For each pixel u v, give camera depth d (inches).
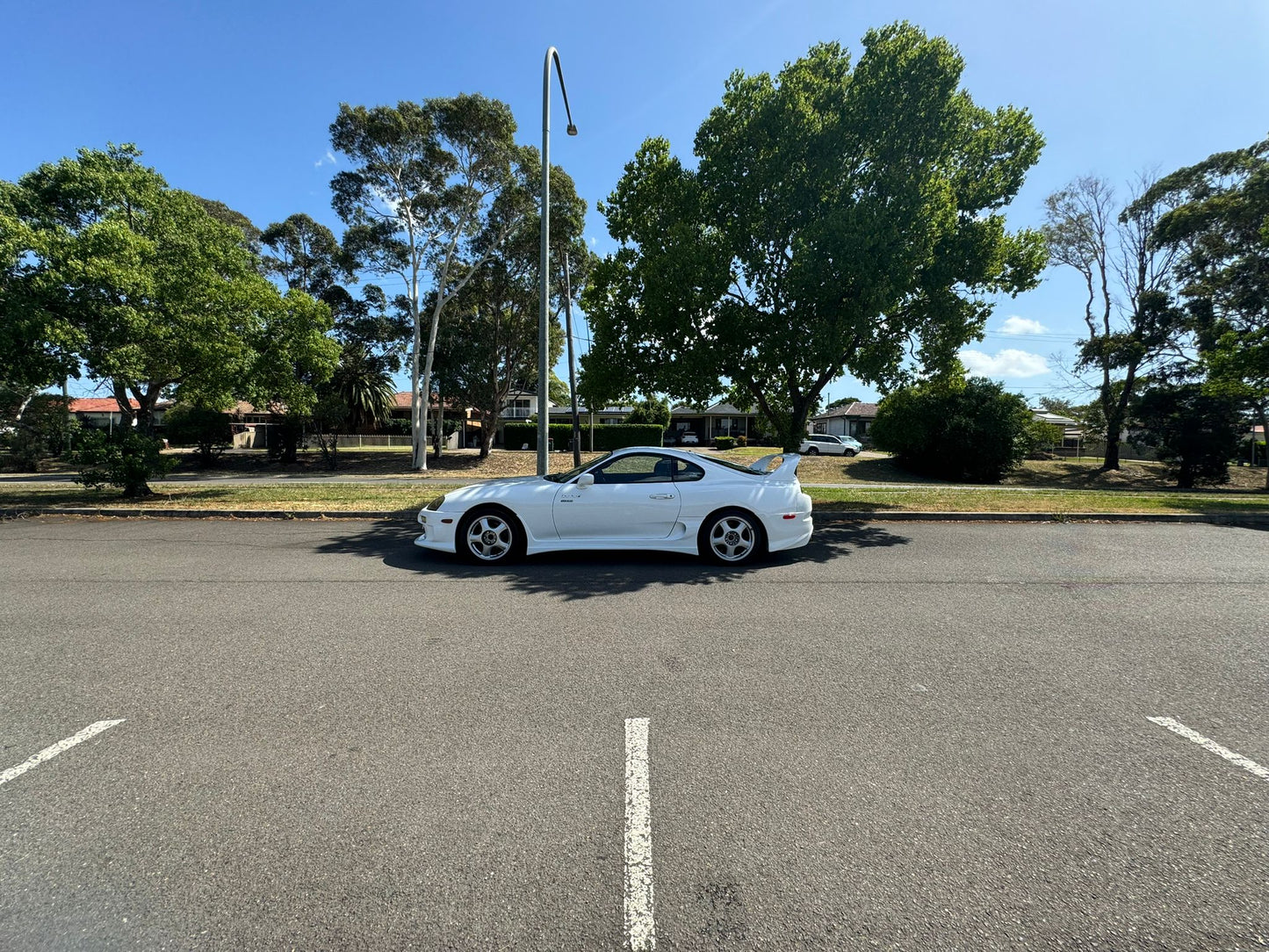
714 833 95.8
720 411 2314.2
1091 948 74.9
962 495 566.3
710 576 262.7
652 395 518.0
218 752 119.6
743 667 162.2
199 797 105.0
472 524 284.7
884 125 420.8
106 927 77.6
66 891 83.5
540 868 88.3
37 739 124.3
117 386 569.9
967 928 77.8
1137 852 91.6
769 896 83.2
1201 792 107.3
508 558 287.0
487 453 1210.6
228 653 171.8
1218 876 86.5
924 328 475.2
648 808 102.3
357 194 1018.1
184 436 1089.4
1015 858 90.4
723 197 463.5
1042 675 158.1
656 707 139.3
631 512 285.3
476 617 204.5
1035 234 472.7
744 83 463.8
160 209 579.8
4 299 455.2
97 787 107.7
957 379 526.6
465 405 1259.8
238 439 1621.6
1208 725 132.3
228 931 77.2
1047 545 335.3
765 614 209.3
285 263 1167.0
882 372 469.7
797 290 422.0
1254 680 155.9
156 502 497.0
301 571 270.2
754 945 75.4
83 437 521.3
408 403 2440.9
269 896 83.0
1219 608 218.7
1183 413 1006.4
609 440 1759.4
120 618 202.5
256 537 353.1
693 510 285.7
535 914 80.0
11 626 194.4
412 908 81.0
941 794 106.3
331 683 151.3
